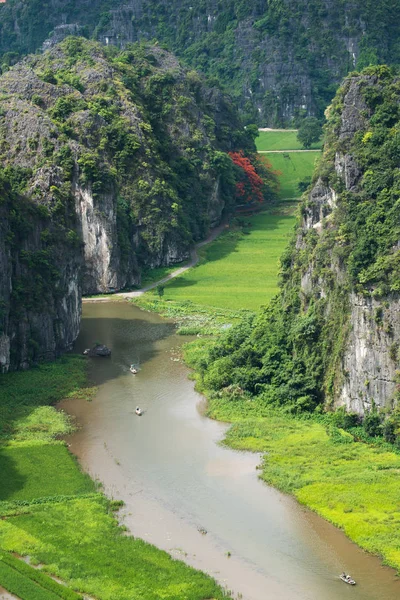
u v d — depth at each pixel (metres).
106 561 114.62
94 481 136.38
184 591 109.12
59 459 142.50
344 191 162.75
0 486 133.88
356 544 119.56
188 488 134.25
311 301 167.50
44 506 127.81
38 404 165.62
